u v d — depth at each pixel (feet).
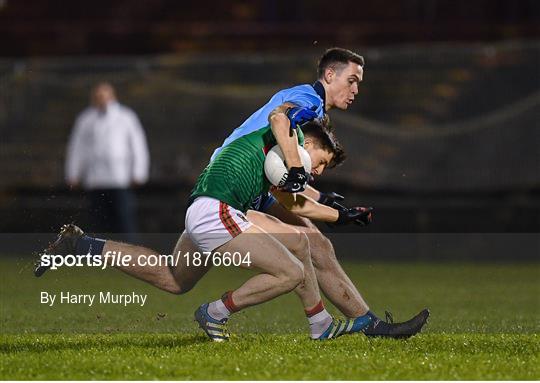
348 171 176.14
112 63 185.37
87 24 221.66
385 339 71.56
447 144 176.86
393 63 181.88
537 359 62.44
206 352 64.75
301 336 75.25
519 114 176.96
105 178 146.82
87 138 147.33
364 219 70.18
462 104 178.70
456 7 214.69
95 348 67.36
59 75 184.14
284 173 67.51
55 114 182.91
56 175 179.22
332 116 178.09
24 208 173.37
